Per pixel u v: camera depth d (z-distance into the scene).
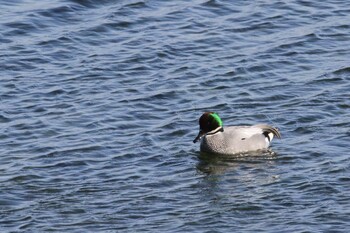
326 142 28.47
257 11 37.50
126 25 36.25
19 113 30.38
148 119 30.23
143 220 23.92
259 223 23.58
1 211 24.47
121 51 34.53
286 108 30.83
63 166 27.12
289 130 29.44
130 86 32.25
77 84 32.31
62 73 33.03
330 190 25.30
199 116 30.39
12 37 35.28
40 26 36.00
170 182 26.30
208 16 37.12
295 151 28.09
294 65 33.84
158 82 32.50
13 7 37.12
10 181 26.16
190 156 28.02
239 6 37.84
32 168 26.95
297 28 36.47
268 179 26.34
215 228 23.36
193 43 35.19
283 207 24.47
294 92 31.88
